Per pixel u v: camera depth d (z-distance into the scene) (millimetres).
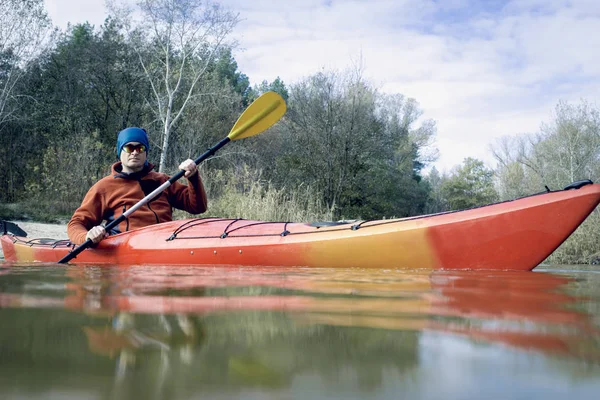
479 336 618
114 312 809
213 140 17406
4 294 1073
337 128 16156
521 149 26609
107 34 18203
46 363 464
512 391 396
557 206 2262
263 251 2650
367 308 882
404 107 24969
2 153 15352
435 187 35125
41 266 2355
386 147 18656
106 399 361
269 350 526
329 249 2498
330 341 578
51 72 17719
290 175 16109
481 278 1706
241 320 730
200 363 468
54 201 12164
